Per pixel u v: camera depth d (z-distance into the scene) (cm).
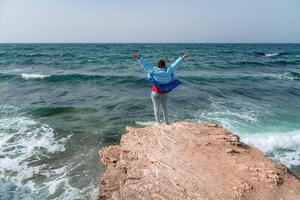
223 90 1897
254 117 1273
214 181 485
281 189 474
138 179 521
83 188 699
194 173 506
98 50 7694
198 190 465
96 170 784
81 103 1512
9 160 840
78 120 1212
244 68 3516
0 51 6544
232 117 1262
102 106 1445
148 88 1988
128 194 493
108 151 700
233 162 539
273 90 1967
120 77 2330
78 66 3497
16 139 995
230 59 4859
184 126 683
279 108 1447
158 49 8631
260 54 6475
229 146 600
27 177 752
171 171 517
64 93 1798
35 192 685
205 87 1994
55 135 1035
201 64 3778
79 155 877
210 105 1465
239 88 1986
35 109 1367
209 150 578
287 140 1028
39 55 5200
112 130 1092
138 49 8519
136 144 649
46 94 1764
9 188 702
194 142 607
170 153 574
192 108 1399
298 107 1484
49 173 771
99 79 2281
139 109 1393
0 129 1084
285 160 916
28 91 1862
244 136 1039
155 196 466
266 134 1068
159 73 627
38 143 963
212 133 648
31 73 2748
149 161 567
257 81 2372
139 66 3488
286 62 4334
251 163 539
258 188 471
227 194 455
